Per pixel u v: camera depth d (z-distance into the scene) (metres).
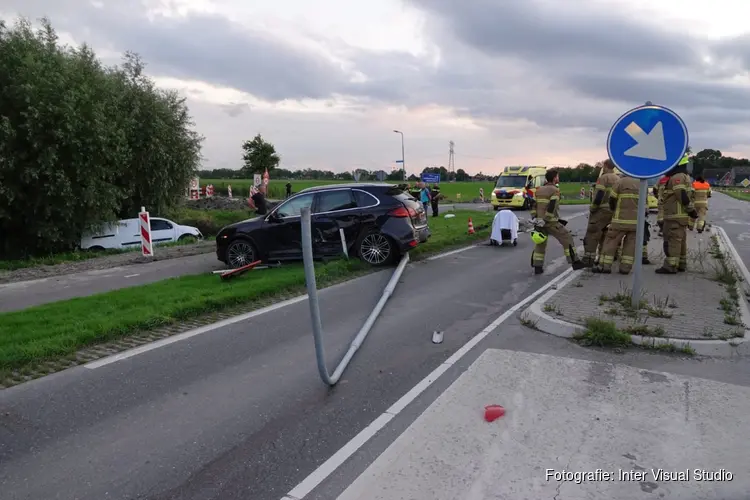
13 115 19.75
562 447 3.58
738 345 5.26
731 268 9.45
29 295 9.85
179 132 28.11
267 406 4.43
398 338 6.14
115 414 4.34
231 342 6.11
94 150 20.81
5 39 20.16
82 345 6.02
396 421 4.11
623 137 6.24
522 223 19.95
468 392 4.48
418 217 11.27
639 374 4.78
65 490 3.32
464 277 9.69
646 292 7.48
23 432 4.06
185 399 4.59
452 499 3.08
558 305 6.83
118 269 12.84
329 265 10.05
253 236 11.12
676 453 3.48
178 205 29.31
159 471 3.51
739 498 3.03
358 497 3.13
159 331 6.61
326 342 6.05
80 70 21.38
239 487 3.31
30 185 19.94
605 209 9.71
